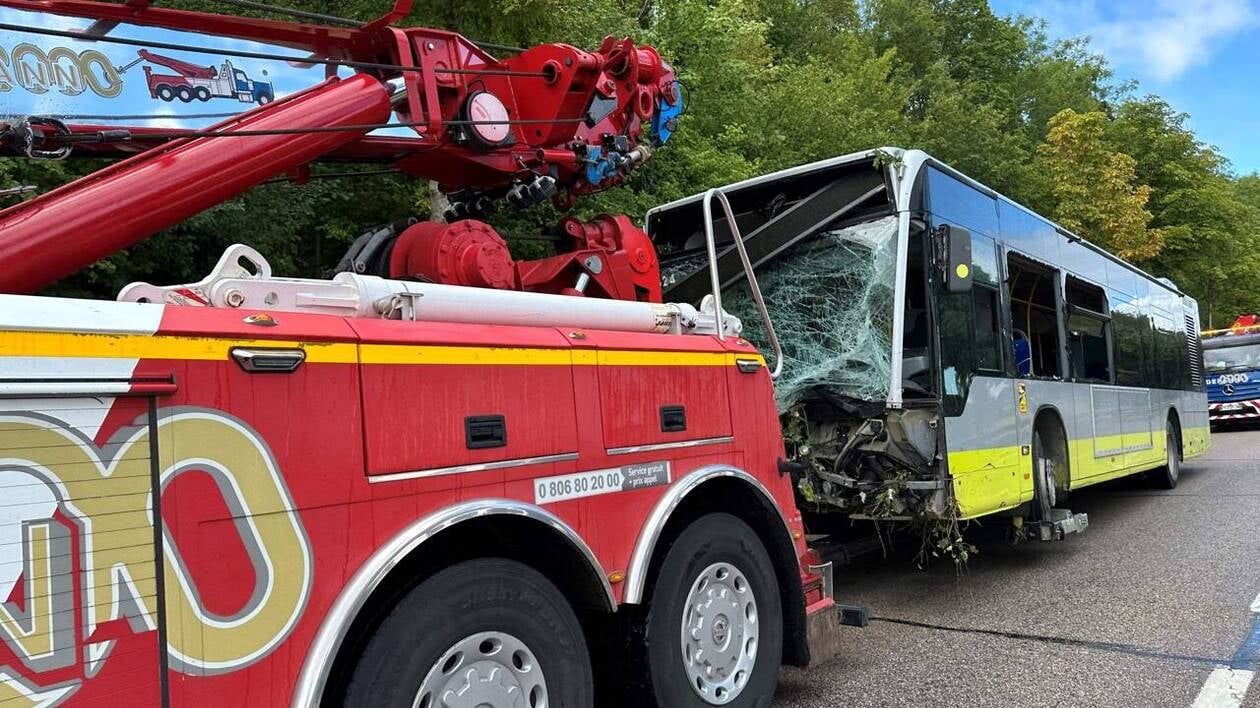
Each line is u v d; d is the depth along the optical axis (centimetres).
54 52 323
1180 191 3183
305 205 713
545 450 307
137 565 202
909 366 601
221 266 261
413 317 291
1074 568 732
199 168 326
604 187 492
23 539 184
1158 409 1150
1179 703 425
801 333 638
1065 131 2778
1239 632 534
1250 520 915
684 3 1436
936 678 474
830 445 627
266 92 378
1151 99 3303
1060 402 801
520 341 307
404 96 405
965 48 3678
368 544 251
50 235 283
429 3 760
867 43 2970
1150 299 1178
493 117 428
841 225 629
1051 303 834
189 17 357
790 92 1775
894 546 799
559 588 323
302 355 240
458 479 277
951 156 2275
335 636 236
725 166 1324
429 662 262
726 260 661
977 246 679
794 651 429
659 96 501
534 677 293
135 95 342
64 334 195
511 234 673
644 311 387
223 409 221
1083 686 453
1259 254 3519
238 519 221
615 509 333
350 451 249
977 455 627
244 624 220
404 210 834
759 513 418
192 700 209
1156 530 889
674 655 352
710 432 388
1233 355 2320
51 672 186
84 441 195
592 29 1007
